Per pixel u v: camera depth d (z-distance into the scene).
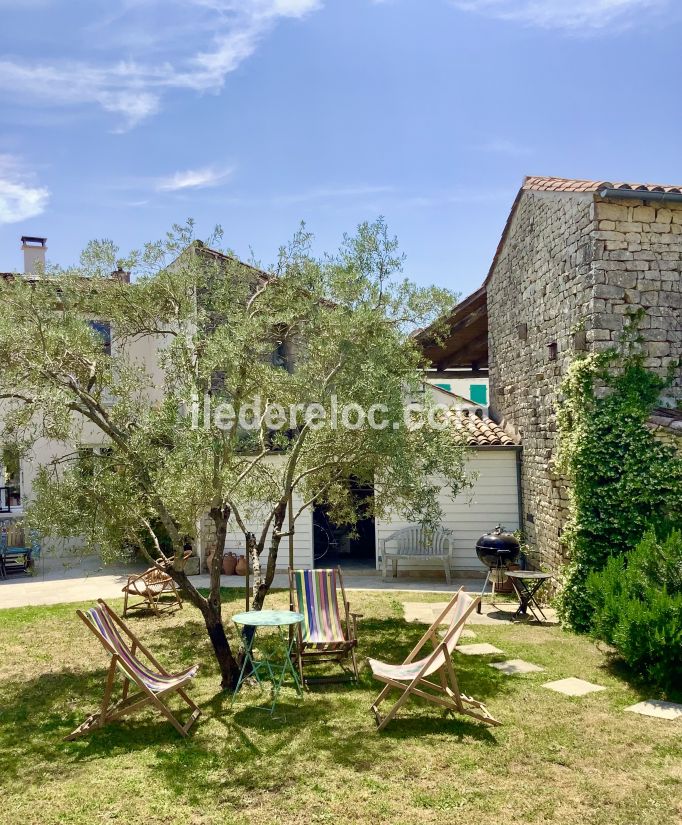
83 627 9.39
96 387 7.75
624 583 7.00
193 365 7.20
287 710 6.18
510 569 11.31
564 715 5.90
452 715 5.98
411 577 13.28
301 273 7.96
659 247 8.97
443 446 8.27
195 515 6.71
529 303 11.89
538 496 11.73
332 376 7.45
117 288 8.00
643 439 8.34
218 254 8.42
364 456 7.90
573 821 4.15
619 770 4.84
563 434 9.53
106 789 4.66
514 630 8.95
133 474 6.61
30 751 5.37
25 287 7.18
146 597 10.16
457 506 13.32
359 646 8.34
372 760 5.04
